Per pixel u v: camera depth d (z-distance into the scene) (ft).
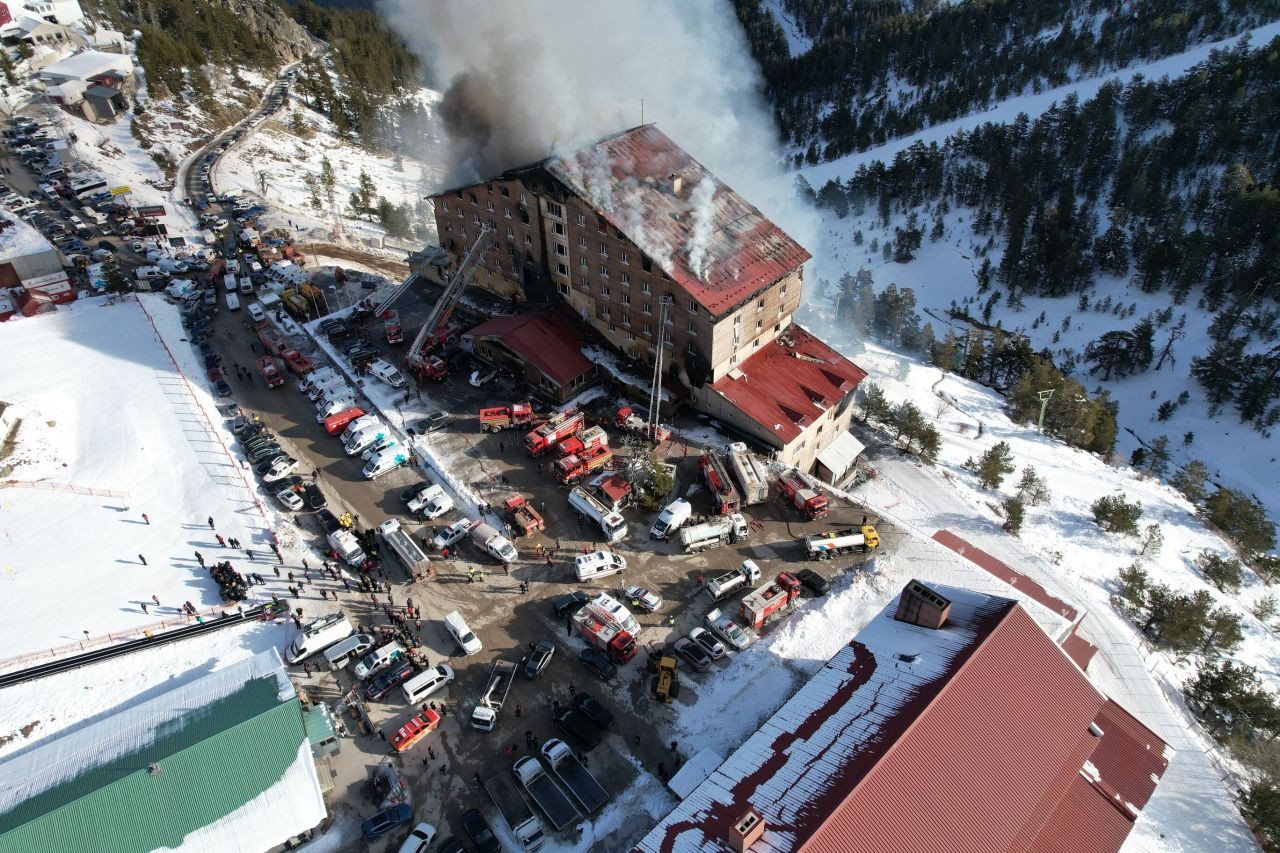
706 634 167.22
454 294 265.13
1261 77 562.25
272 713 138.21
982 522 225.97
